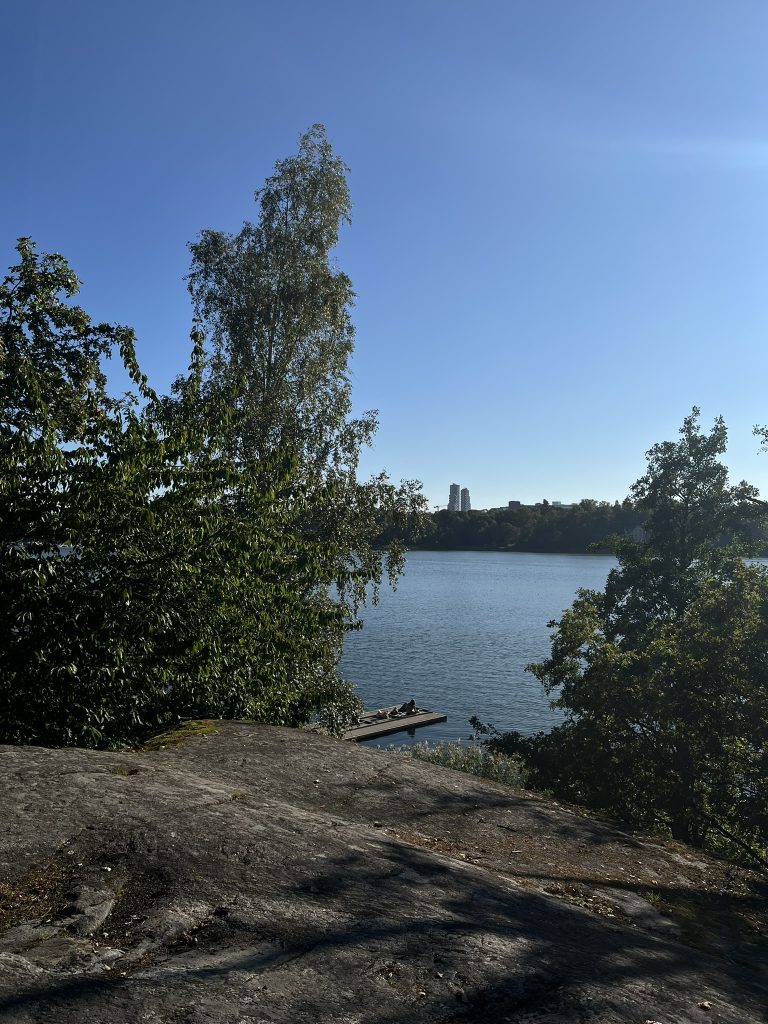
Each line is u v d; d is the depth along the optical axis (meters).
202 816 4.89
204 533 9.48
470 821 6.97
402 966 3.46
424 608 94.75
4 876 3.81
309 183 23.69
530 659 57.66
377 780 7.54
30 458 8.91
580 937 4.46
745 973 4.67
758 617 15.75
